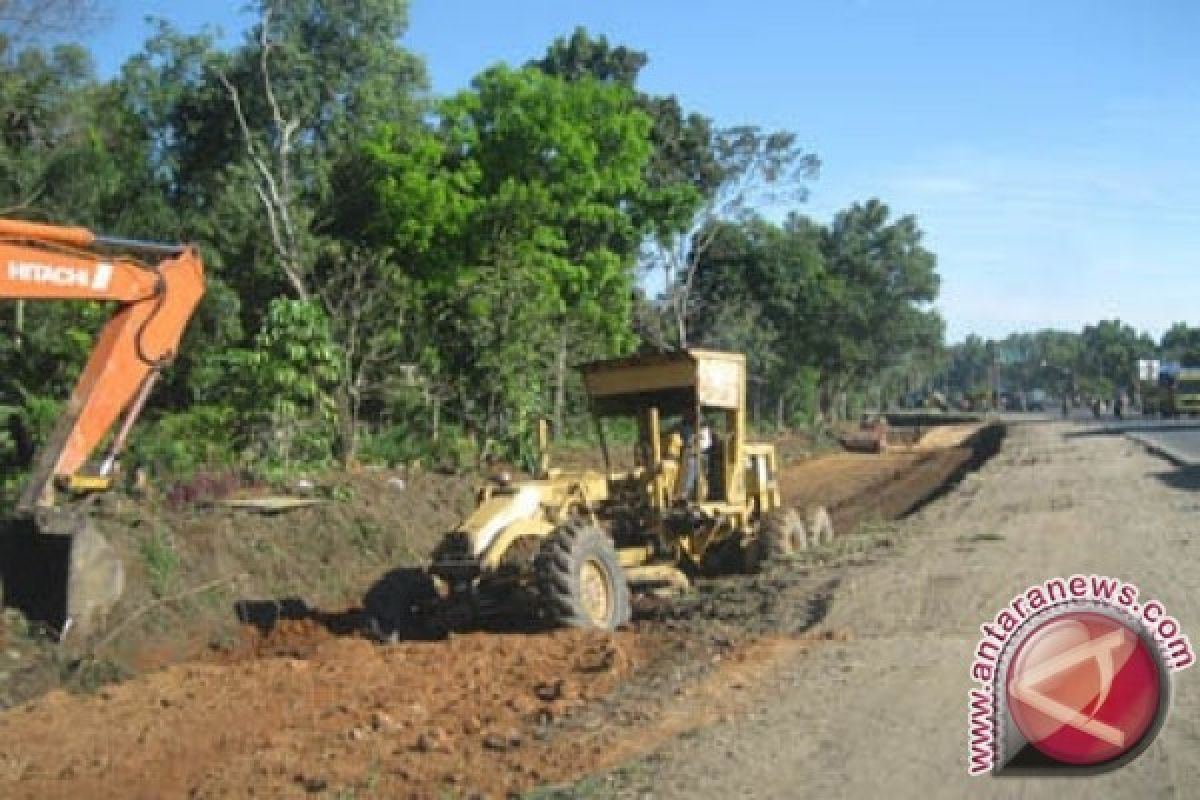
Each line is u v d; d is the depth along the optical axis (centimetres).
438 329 2939
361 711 976
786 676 993
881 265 8294
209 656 1323
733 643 1134
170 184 3541
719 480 1644
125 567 1362
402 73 3709
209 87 3403
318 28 3534
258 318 3003
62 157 2698
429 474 2462
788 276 5919
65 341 2233
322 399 2294
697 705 930
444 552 1327
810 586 1374
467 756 842
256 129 3394
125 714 1015
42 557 1240
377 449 2609
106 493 1272
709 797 714
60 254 1186
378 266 2880
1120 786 705
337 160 3325
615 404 1652
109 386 1235
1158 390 7850
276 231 2823
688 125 5153
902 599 1257
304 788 789
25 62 2625
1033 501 2150
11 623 1189
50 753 911
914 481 3416
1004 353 18100
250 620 1464
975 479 2752
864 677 965
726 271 5816
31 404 1769
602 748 839
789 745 805
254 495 1862
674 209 4025
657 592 1457
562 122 3434
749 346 5788
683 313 5325
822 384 7875
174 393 2612
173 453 1931
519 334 2909
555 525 1395
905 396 15125
